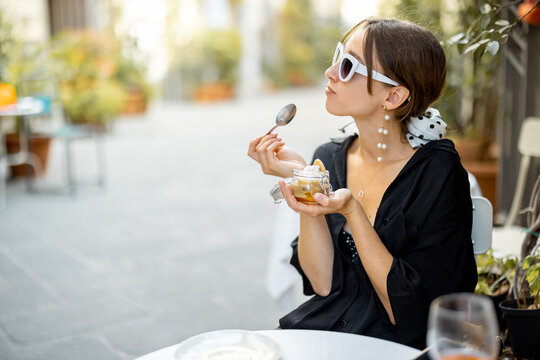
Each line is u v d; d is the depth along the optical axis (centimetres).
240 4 1794
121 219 529
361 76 151
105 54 1016
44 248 445
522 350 172
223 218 530
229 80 1691
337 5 2073
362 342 132
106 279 379
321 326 158
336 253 165
